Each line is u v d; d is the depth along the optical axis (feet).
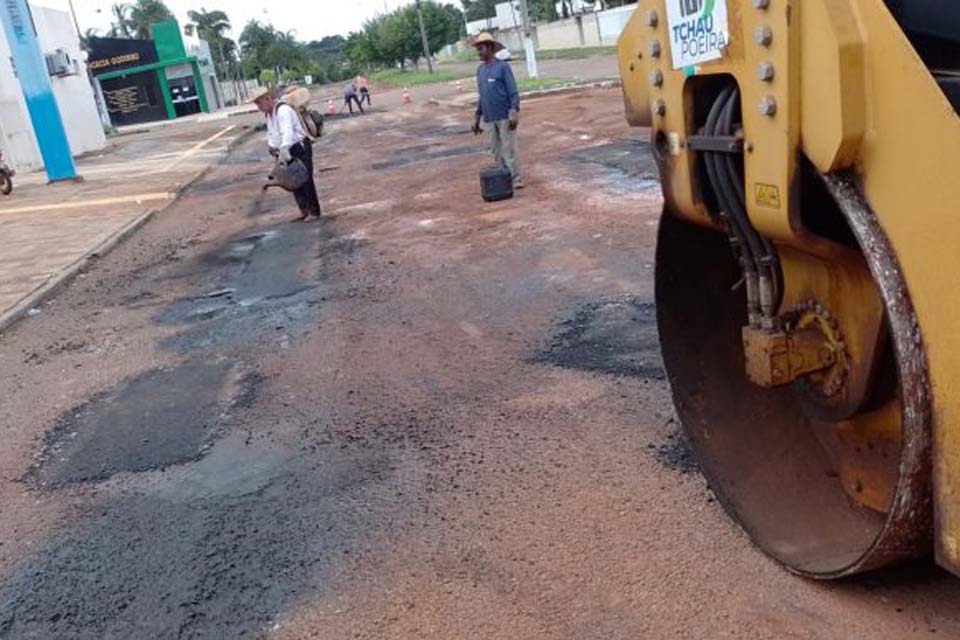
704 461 11.73
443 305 23.21
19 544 13.75
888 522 7.92
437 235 31.71
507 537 12.06
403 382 18.24
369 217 37.55
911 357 7.23
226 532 13.24
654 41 10.09
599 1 222.69
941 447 7.24
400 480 14.08
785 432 11.42
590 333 19.40
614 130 51.11
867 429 10.00
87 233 42.57
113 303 28.94
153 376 20.95
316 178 53.42
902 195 7.09
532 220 31.45
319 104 163.02
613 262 24.52
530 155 47.42
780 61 7.94
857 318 9.22
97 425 18.29
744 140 8.75
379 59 303.68
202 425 17.47
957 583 9.82
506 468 13.98
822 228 8.64
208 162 73.72
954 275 6.79
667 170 10.39
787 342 9.71
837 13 7.30
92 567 12.80
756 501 11.24
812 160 7.82
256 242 36.04
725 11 8.57
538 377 17.46
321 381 18.95
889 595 9.77
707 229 11.95
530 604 10.58
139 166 77.87
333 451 15.48
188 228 42.04
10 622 11.73
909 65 6.85
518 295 23.04
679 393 12.14
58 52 88.63
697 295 12.27
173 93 207.41
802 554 10.18
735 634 9.57
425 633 10.32
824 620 9.57
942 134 6.68
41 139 68.90
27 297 30.17
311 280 28.07
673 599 10.28
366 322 22.72
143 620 11.39
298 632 10.68
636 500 12.48
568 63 132.36
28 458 17.04
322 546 12.49
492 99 36.42
